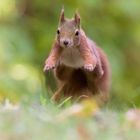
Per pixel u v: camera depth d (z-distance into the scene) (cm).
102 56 1199
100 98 1180
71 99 1173
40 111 920
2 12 2069
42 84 1423
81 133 768
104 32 2067
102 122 844
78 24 1102
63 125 806
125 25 2103
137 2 2056
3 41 1939
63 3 2052
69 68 1145
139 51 2130
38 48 2009
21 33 1995
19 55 1964
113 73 1956
